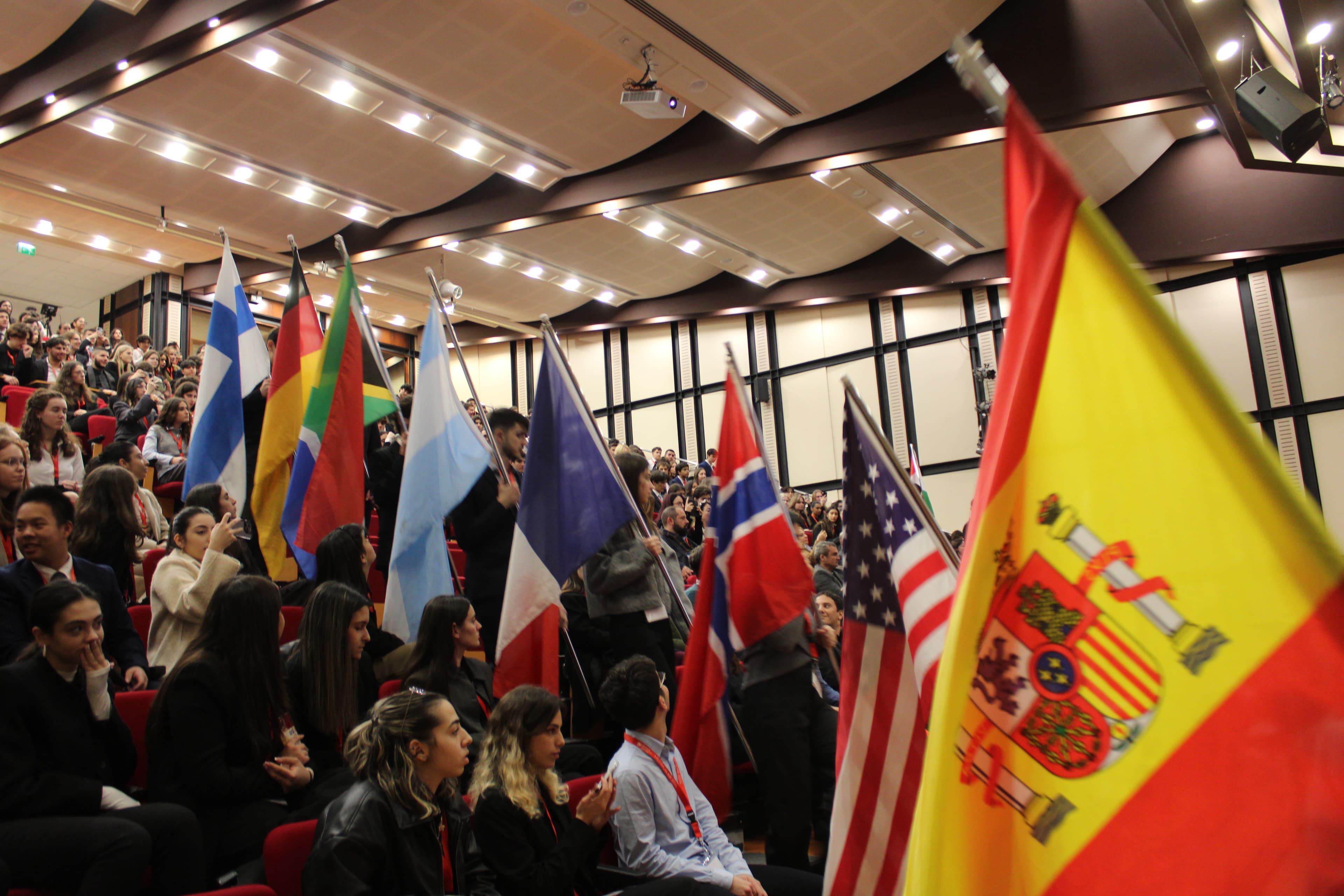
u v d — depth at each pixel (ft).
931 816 3.29
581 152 38.73
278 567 14.78
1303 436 43.55
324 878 7.46
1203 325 46.06
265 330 55.83
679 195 39.22
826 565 19.26
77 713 8.71
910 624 7.43
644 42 30.81
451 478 13.33
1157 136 41.14
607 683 10.32
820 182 41.47
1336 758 2.89
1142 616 3.26
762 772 11.23
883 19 30.83
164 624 12.00
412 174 40.96
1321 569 2.99
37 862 7.81
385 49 31.76
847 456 8.41
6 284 56.54
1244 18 24.29
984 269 49.21
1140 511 3.31
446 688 10.68
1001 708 3.48
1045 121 31.40
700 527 34.88
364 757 8.16
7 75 33.37
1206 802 3.05
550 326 12.80
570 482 12.19
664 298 58.13
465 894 8.56
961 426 52.24
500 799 9.02
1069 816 3.28
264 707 9.47
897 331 54.60
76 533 14.51
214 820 9.01
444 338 14.19
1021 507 3.54
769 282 54.54
